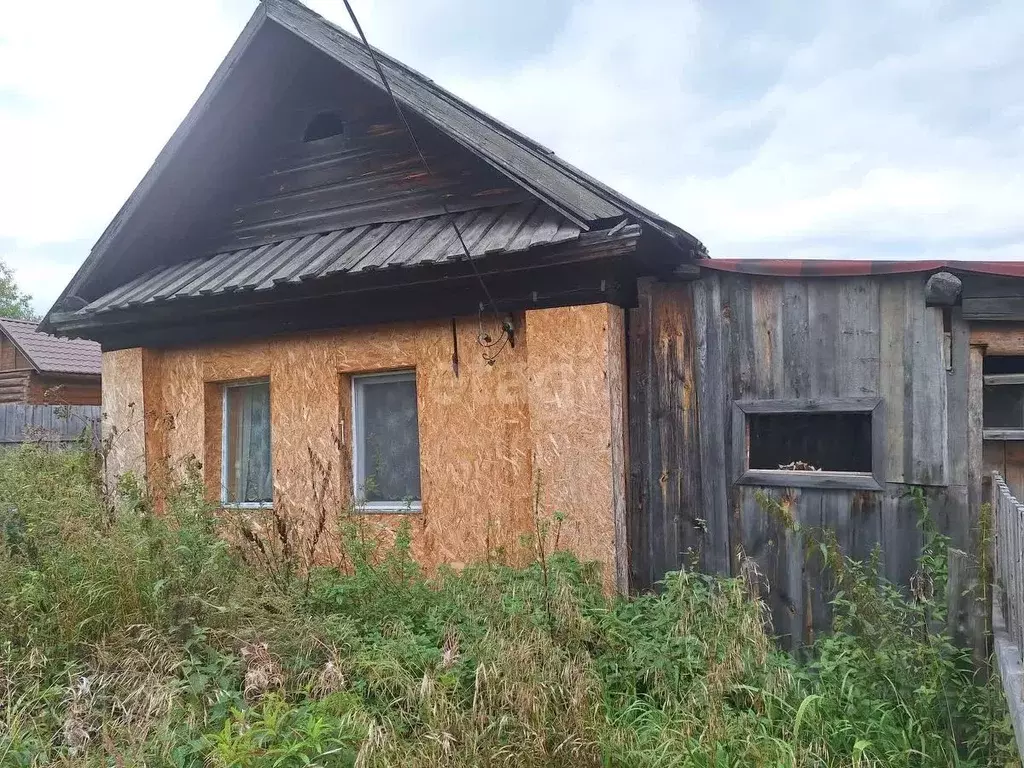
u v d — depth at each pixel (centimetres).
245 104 662
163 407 713
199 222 734
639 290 512
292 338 635
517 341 536
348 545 520
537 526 473
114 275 728
